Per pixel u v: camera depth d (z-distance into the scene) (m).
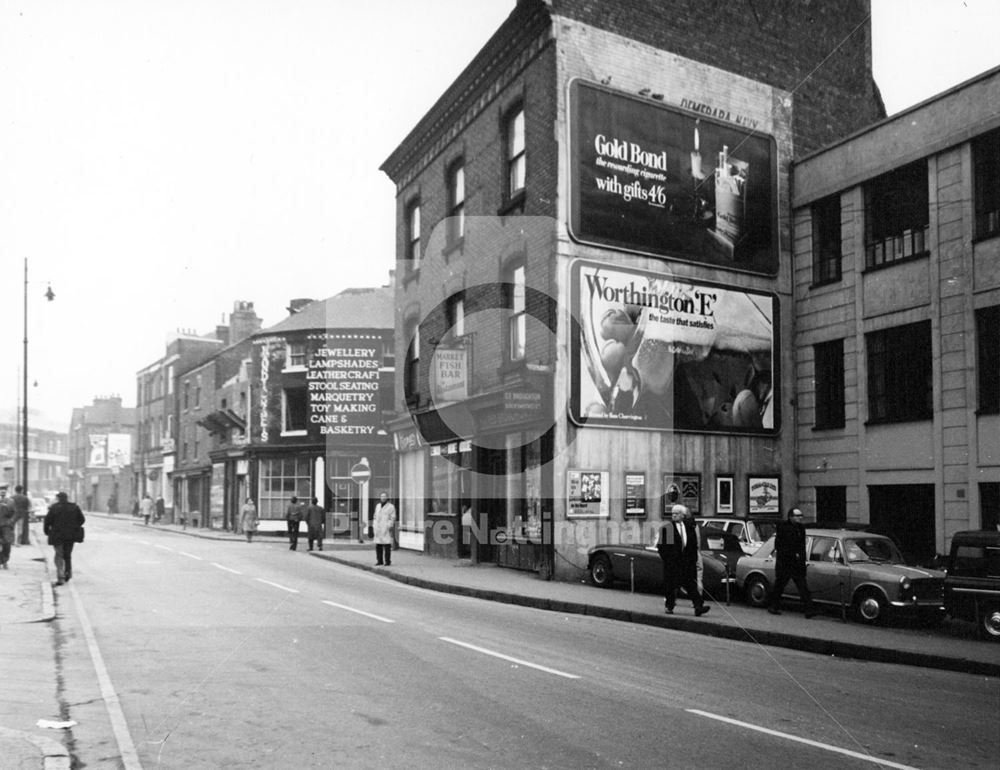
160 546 28.55
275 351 38.31
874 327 18.25
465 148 21.55
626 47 18.66
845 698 7.74
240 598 14.48
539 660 9.20
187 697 7.41
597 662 9.18
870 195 18.73
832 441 19.05
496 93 20.14
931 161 17.22
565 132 17.69
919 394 17.39
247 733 6.32
